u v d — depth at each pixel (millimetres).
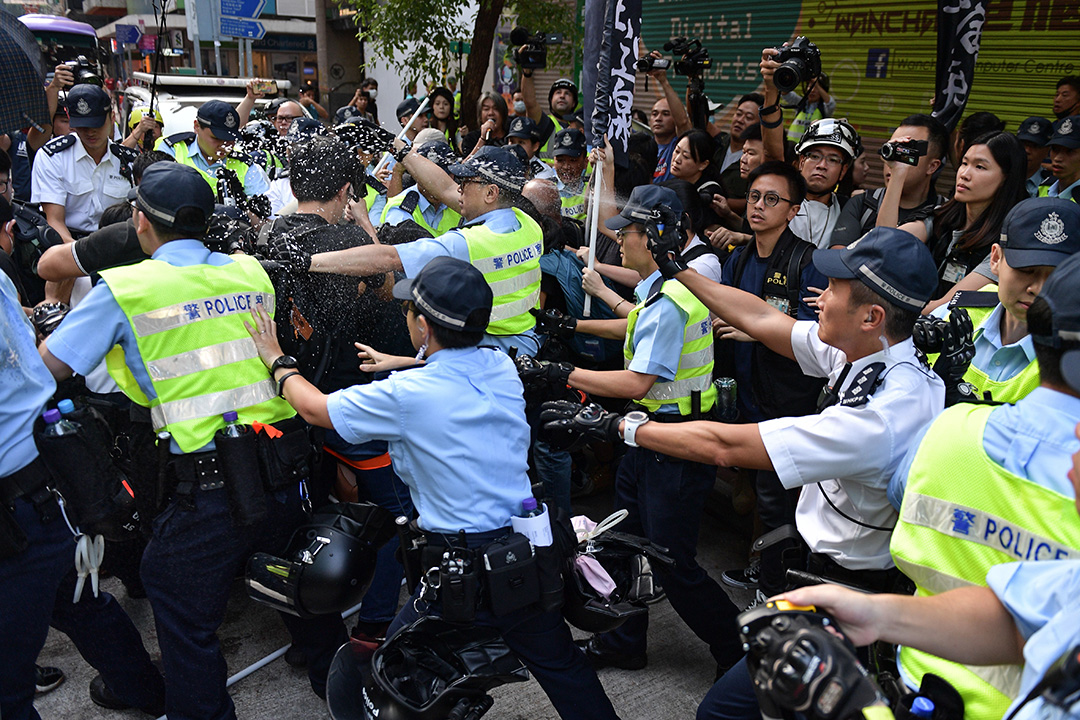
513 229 3197
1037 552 1356
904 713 1540
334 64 18266
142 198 2297
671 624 3420
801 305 3188
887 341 1883
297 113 6348
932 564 1507
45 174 4824
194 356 2271
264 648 3238
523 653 2221
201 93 8773
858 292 1854
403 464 2191
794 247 3264
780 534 2182
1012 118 5406
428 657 2125
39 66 2699
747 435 1892
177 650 2342
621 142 4090
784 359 3135
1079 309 1226
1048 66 5164
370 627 2967
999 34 5395
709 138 4629
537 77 10844
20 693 2250
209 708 2396
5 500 2121
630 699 2945
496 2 7832
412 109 7652
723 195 4918
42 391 2189
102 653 2633
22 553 2143
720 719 2057
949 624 1349
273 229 2877
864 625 1352
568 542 2275
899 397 1823
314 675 2771
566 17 8734
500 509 2160
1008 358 2244
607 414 2125
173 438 2266
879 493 1874
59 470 2195
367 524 2453
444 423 2104
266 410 2375
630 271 3916
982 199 3121
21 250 3756
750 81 7367
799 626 1212
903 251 1817
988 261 2773
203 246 2418
